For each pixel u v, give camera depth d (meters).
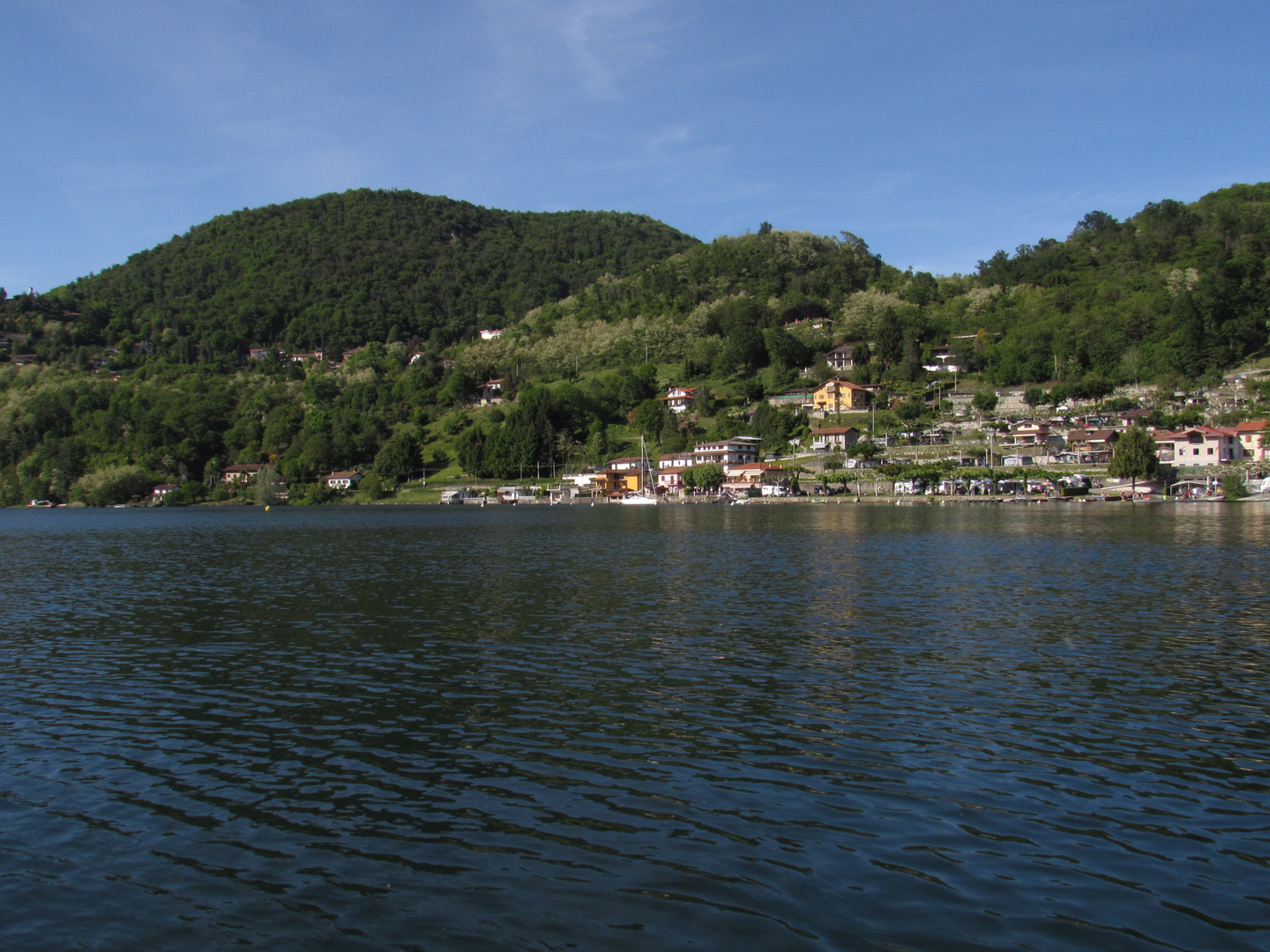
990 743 20.81
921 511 120.75
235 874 14.77
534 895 13.90
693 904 13.55
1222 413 160.62
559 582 49.44
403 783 18.72
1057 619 36.16
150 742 21.59
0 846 15.91
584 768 19.44
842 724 22.34
